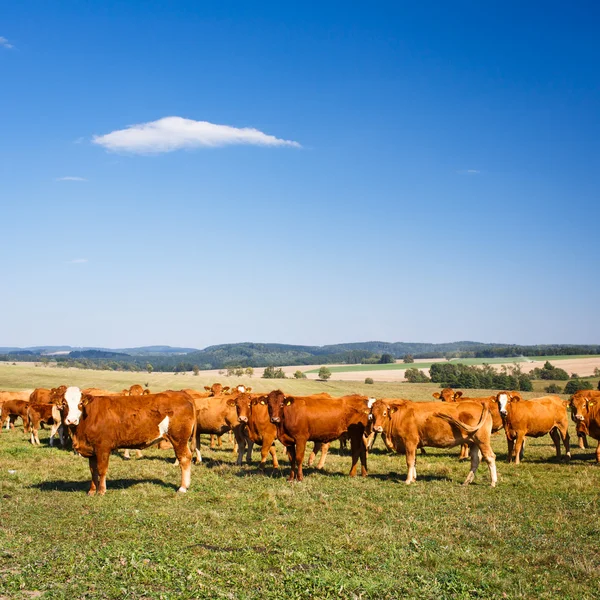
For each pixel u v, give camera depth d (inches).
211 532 400.8
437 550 367.6
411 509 478.6
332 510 473.7
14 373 3548.2
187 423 557.0
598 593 306.3
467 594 298.8
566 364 6166.3
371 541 385.4
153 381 3570.4
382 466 712.4
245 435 729.0
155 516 442.3
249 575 319.9
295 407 613.6
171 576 314.0
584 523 436.5
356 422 632.4
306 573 320.8
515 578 323.3
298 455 613.9
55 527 408.8
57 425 887.7
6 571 316.5
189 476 557.6
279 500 507.5
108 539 383.2
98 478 537.3
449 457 805.9
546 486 577.6
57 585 299.4
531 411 747.4
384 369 7121.1
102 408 532.4
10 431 1103.0
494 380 4325.8
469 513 464.8
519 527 423.8
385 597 294.4
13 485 565.6
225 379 4387.3
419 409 609.3
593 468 697.6
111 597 288.2
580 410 764.6
